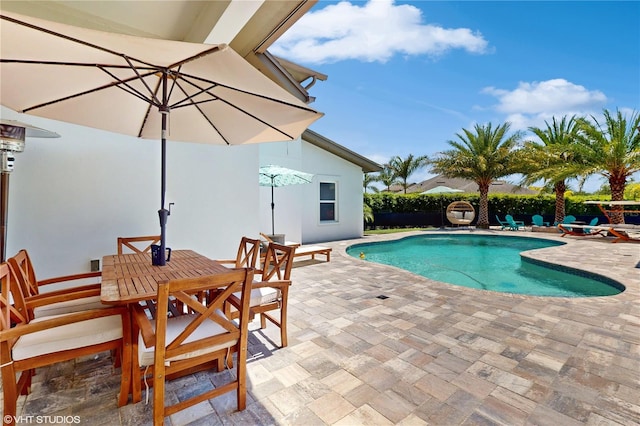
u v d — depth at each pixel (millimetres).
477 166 16469
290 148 9773
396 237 12648
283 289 3148
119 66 2309
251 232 5574
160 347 1904
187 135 3734
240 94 2830
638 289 5238
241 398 2217
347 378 2617
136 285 2311
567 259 8031
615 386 2502
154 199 4457
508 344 3227
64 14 3789
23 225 3566
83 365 2807
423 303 4551
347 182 12266
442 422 2107
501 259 10102
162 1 3617
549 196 17922
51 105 2781
